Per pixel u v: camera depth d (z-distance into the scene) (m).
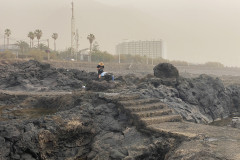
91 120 13.90
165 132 11.15
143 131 12.28
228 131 11.11
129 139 12.27
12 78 28.84
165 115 13.97
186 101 22.33
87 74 31.78
